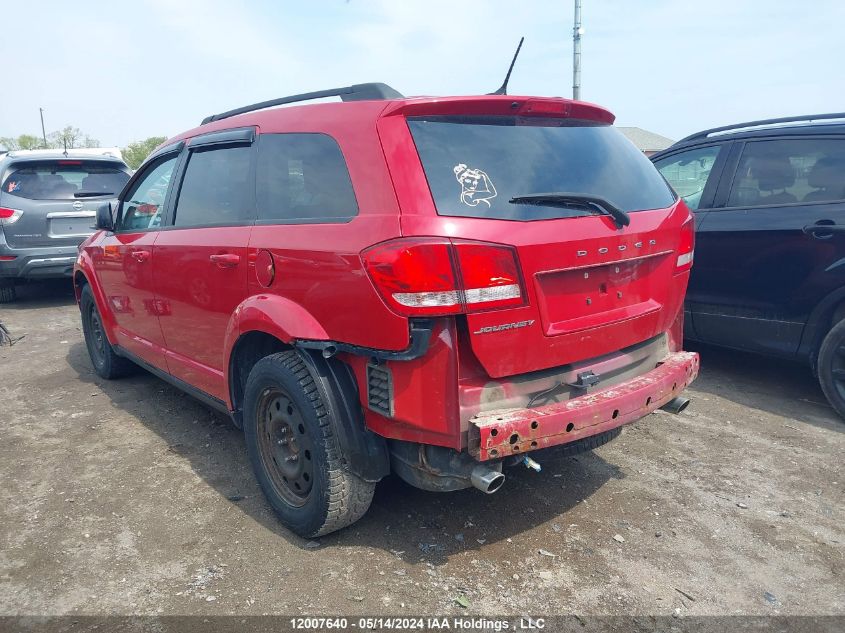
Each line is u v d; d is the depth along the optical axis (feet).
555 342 8.57
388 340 7.98
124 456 13.04
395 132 8.48
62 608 8.49
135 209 14.99
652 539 10.02
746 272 15.42
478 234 7.84
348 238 8.45
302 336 9.05
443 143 8.47
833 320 14.35
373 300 8.03
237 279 10.64
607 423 8.75
